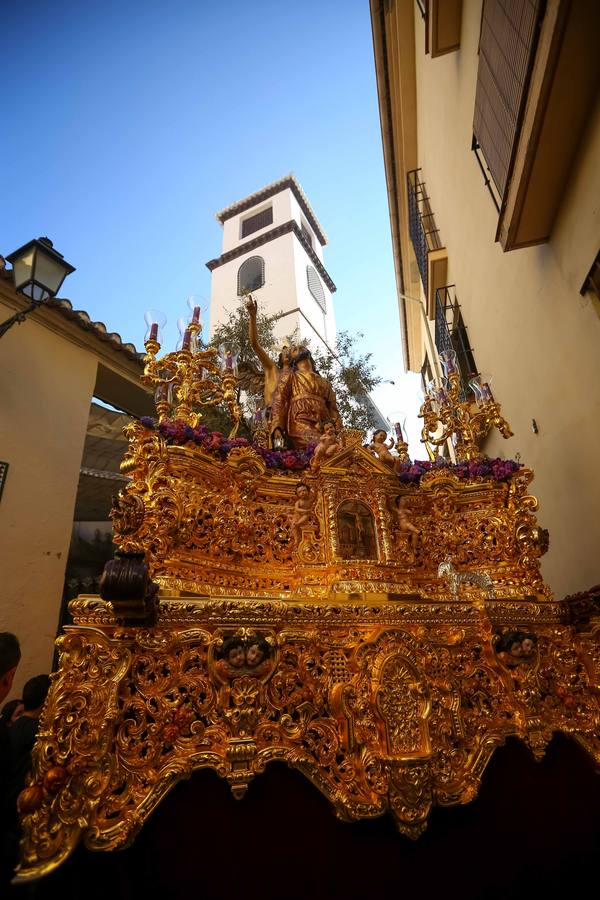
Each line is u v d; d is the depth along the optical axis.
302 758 2.84
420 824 2.88
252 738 2.81
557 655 3.76
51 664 5.96
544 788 3.43
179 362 4.38
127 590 2.41
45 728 2.43
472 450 5.41
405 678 3.25
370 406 10.90
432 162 10.77
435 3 7.72
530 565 4.23
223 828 2.67
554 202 5.14
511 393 7.39
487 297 8.09
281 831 2.75
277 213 23.25
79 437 7.21
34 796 2.27
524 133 4.64
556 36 3.85
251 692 2.90
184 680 2.81
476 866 3.04
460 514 4.54
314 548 3.98
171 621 2.85
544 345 6.07
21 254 5.14
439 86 9.35
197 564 3.47
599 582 5.31
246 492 3.94
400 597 3.68
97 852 2.37
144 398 8.91
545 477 6.50
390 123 12.47
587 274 4.79
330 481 4.14
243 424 6.34
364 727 3.05
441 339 11.72
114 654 2.68
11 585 5.84
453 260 9.95
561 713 3.62
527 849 3.19
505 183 5.20
